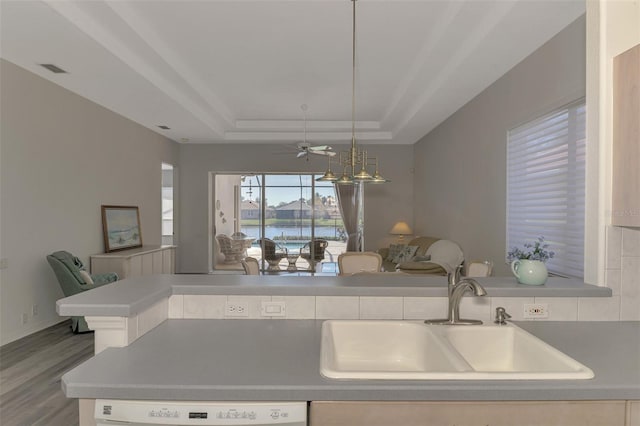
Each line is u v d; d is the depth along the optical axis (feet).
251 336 5.33
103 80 15.29
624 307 6.16
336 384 3.88
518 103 13.56
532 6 9.79
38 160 15.01
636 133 5.55
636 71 5.55
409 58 15.08
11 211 13.76
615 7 6.13
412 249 24.20
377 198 29.71
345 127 26.35
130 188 22.00
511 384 3.90
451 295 5.76
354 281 6.60
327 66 15.99
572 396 3.86
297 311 6.14
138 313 5.22
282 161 29.48
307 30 12.70
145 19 12.04
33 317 14.78
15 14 10.12
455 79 15.15
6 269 13.57
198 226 29.63
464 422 3.85
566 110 11.36
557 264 11.91
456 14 10.89
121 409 3.82
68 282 14.64
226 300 6.16
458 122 19.74
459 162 19.66
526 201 13.62
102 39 11.97
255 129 26.66
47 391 10.00
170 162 27.73
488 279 6.91
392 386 3.84
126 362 4.40
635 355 4.69
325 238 30.19
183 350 4.79
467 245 18.69
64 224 16.49
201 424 3.78
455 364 4.29
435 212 23.99
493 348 5.59
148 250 20.65
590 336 5.39
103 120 19.27
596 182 6.29
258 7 11.26
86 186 17.98
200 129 24.32
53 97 15.74
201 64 15.87
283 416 3.78
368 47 14.02
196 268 29.66
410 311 6.06
